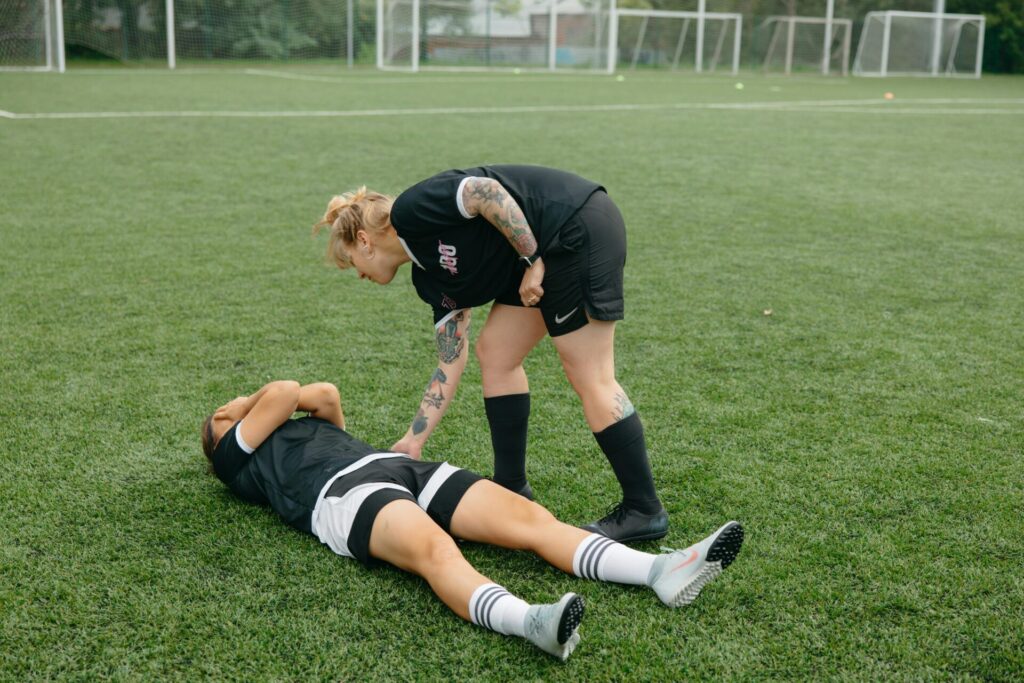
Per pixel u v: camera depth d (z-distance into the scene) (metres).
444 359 2.56
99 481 2.73
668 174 8.72
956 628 2.04
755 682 1.88
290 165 8.69
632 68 32.38
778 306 4.62
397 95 17.03
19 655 1.95
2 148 9.20
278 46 27.22
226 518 2.52
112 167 8.34
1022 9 33.34
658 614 2.09
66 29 23.44
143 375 3.59
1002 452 2.98
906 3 34.91
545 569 2.28
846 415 3.28
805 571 2.27
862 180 8.66
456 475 2.32
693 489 2.71
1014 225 6.68
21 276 4.89
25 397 3.35
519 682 1.87
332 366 3.72
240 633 2.03
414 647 1.98
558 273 2.23
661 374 3.67
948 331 4.26
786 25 31.52
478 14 29.14
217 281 4.90
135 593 2.17
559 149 10.14
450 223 2.21
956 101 19.20
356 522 2.21
